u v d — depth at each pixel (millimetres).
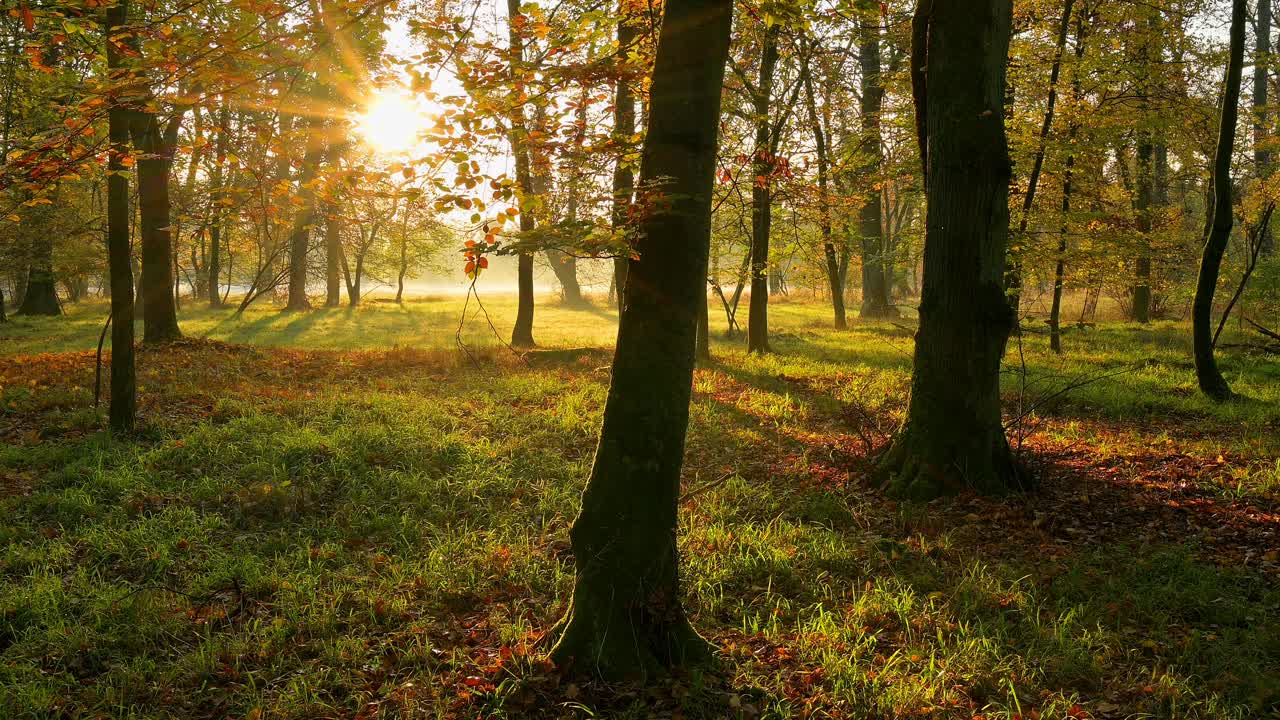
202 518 6730
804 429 10227
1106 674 4387
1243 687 4160
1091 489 7473
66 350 16562
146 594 5367
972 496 7227
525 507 7227
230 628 5062
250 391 11359
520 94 4922
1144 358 15172
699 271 4113
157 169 15344
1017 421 8477
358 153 4754
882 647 4758
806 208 15273
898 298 40250
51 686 4355
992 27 7129
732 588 5633
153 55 4070
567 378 13641
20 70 10344
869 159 18047
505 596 5500
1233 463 7996
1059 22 15430
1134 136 16719
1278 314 17938
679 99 3943
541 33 4949
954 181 7336
